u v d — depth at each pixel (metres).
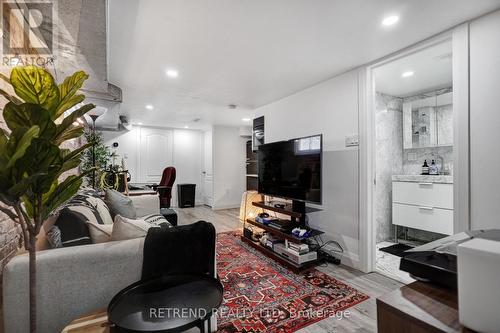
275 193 3.07
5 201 0.78
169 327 0.84
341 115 2.74
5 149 0.74
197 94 3.49
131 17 1.66
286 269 2.53
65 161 0.90
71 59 1.85
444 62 2.44
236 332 1.57
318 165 2.47
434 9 1.59
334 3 1.53
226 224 4.67
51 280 1.06
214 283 1.11
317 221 3.00
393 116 3.57
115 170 3.89
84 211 1.58
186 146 6.95
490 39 1.63
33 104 0.79
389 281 2.28
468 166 1.72
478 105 1.68
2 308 1.04
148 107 4.29
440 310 0.58
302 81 2.96
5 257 1.21
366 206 2.48
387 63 2.35
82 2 1.21
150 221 2.26
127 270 1.19
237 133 6.65
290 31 1.86
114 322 0.85
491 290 0.47
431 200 2.96
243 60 2.38
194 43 2.04
